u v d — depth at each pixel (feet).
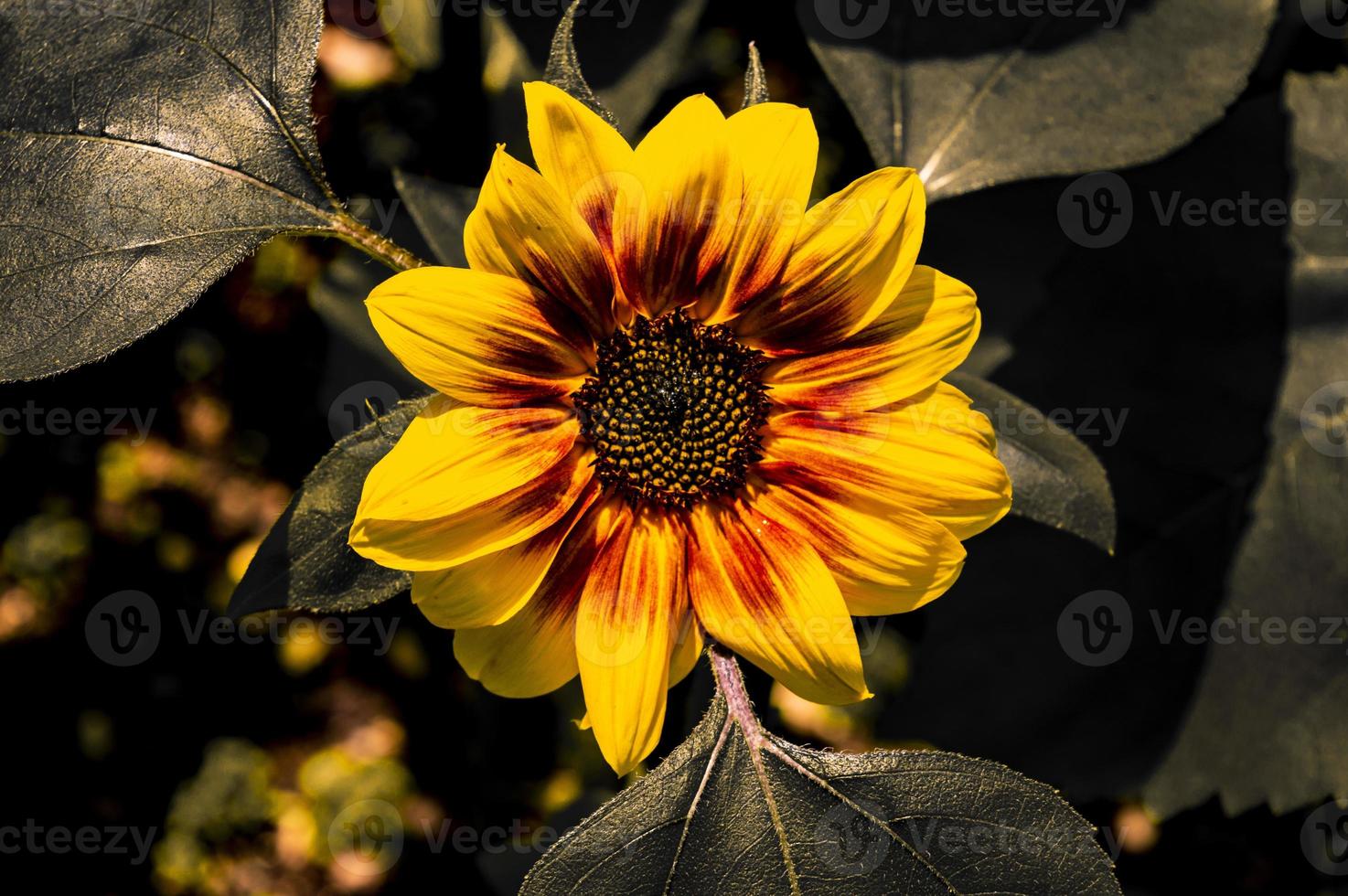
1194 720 2.15
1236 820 2.41
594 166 1.69
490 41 2.21
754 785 1.82
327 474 1.71
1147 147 1.97
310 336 2.80
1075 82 1.99
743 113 1.71
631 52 2.05
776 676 1.76
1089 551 2.16
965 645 2.18
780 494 1.78
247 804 2.88
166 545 2.91
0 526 2.88
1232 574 2.15
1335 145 2.14
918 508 1.75
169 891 2.87
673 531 1.79
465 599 1.71
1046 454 1.81
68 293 1.79
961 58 1.99
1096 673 2.16
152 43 1.82
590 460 1.79
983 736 2.17
